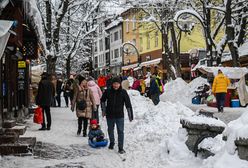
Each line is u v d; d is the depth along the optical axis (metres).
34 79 32.59
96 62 93.38
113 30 78.06
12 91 17.44
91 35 38.91
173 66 39.03
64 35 37.88
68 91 29.02
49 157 10.13
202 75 34.09
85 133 13.78
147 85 32.94
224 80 21.89
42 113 15.41
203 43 54.06
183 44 54.00
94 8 34.06
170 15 34.00
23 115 20.50
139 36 63.19
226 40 30.73
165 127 12.38
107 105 11.15
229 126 7.05
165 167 8.56
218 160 6.75
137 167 8.90
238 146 6.57
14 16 11.26
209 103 26.73
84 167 9.01
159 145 10.47
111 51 80.12
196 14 29.62
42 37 17.58
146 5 32.88
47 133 14.50
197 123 8.90
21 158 9.94
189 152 8.95
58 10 27.80
